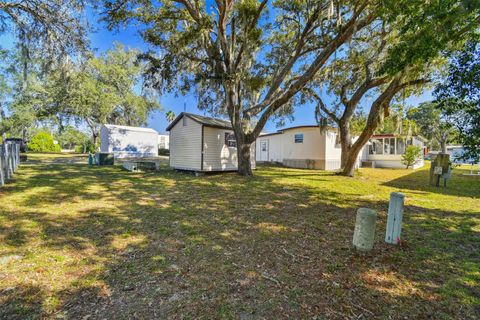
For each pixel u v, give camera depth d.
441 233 3.69
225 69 9.37
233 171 11.40
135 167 10.84
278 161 17.97
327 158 15.12
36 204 4.67
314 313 1.86
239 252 2.92
